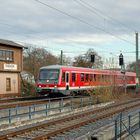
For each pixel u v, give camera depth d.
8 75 42.28
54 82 33.78
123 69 45.56
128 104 33.38
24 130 16.50
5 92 41.44
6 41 43.78
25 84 46.09
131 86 55.25
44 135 15.27
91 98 30.81
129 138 14.34
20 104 26.38
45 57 86.12
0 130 16.88
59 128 17.53
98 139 12.67
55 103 25.42
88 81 38.94
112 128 14.49
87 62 78.25
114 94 37.06
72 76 35.88
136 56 47.91
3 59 41.19
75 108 26.92
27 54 81.25
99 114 24.19
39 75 34.97
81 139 13.45
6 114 20.95
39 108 23.52
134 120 17.06
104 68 42.34
